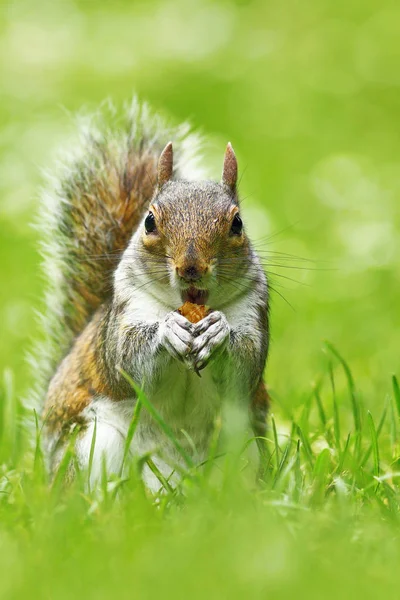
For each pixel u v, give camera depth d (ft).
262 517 23.44
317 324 55.06
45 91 103.91
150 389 30.42
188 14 132.87
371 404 40.11
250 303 30.81
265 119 100.68
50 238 37.83
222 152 86.07
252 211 70.95
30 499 25.50
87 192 37.65
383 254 67.00
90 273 37.11
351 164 83.61
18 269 65.72
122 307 30.89
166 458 27.09
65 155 39.42
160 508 24.63
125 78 110.22
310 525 23.35
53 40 122.01
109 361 31.19
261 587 19.39
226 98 105.60
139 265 30.53
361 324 54.90
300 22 128.98
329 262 65.46
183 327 29.01
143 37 124.98
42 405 37.27
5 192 74.59
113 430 30.99
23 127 84.17
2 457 35.27
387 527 24.16
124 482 26.45
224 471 26.05
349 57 118.11
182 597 19.02
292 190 79.82
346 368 33.96
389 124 101.04
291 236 71.10
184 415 31.01
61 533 22.53
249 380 30.68
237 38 125.18
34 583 19.76
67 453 26.99
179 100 104.63
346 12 130.93
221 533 22.17
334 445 32.30
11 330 54.95
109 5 137.80
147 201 37.29
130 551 21.33
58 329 37.65
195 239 29.22
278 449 29.71
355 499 26.35
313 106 103.91
